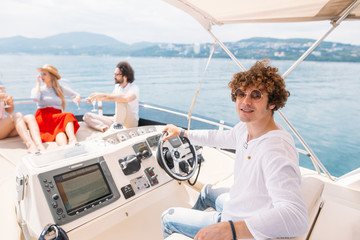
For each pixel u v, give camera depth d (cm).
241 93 96
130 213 149
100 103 336
